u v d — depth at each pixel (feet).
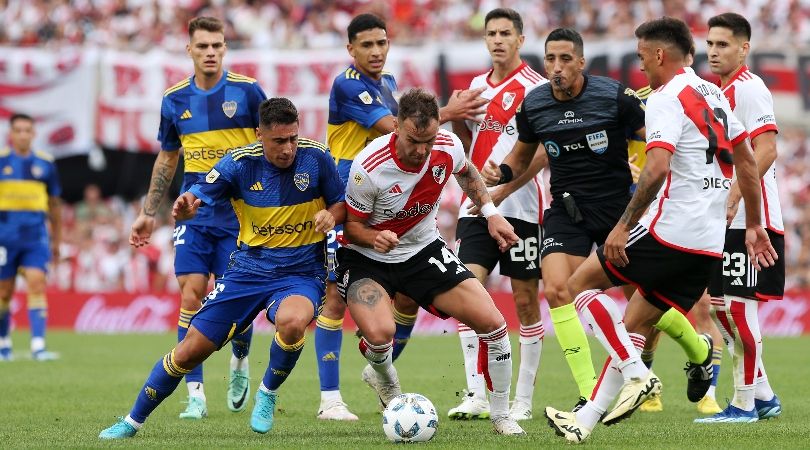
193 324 88.94
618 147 102.27
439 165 88.38
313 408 115.65
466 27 300.81
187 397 126.93
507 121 113.19
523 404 107.45
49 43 309.63
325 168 89.45
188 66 253.85
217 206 112.78
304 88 247.50
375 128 108.88
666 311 89.15
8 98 253.24
